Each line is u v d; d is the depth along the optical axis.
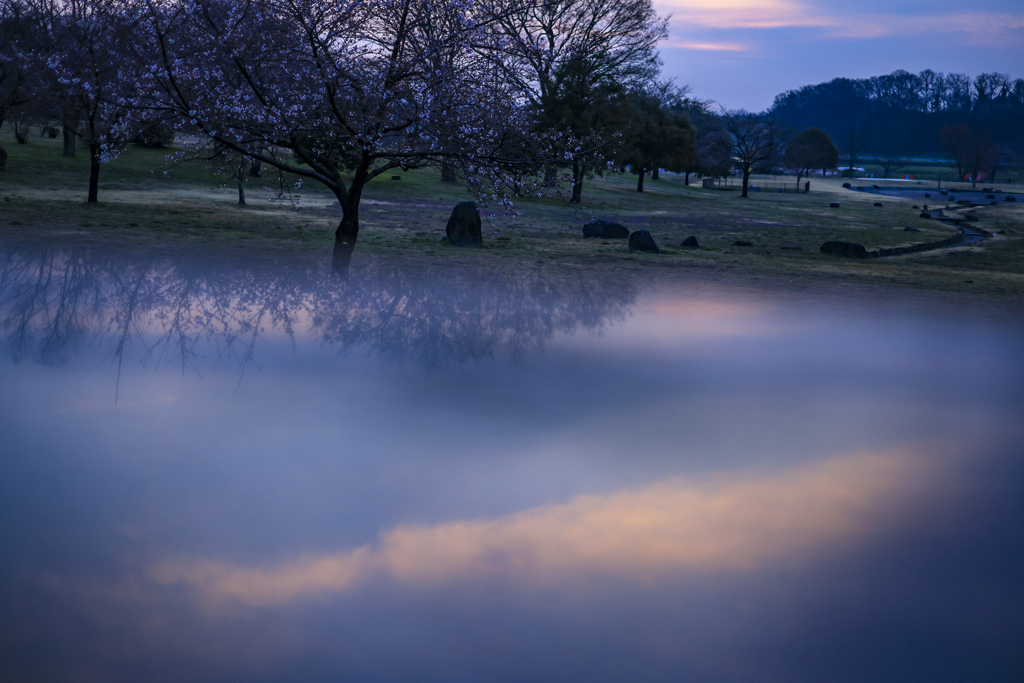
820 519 5.58
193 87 12.80
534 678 3.89
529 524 5.40
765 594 4.62
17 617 4.16
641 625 4.29
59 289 13.32
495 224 33.09
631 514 5.59
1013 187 138.75
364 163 14.81
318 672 3.90
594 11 52.81
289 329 11.23
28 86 30.34
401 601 4.45
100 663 3.87
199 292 13.70
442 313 12.97
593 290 16.47
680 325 12.69
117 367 8.88
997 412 8.06
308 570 4.71
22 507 5.37
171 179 42.47
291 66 13.09
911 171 193.62
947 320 13.86
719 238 34.53
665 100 80.12
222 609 4.35
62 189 34.56
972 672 3.88
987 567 4.87
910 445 7.05
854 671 3.94
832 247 28.28
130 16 13.31
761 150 93.19
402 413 7.64
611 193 65.00
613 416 7.73
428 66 13.18
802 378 9.41
